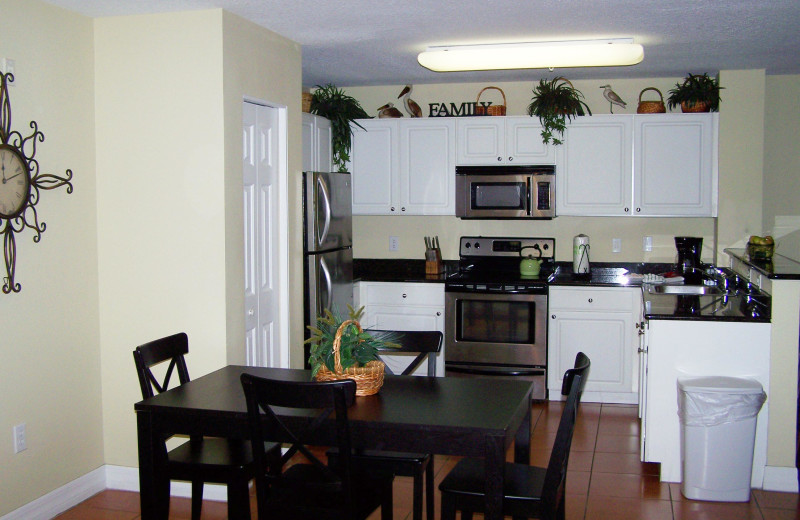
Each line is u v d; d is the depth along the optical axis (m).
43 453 3.47
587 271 5.71
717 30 4.09
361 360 2.77
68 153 3.57
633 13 3.71
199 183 3.63
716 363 3.78
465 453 2.41
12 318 3.27
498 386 2.92
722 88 5.37
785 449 3.75
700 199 5.45
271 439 2.55
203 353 3.68
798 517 3.46
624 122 5.48
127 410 3.83
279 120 4.27
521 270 5.77
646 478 3.96
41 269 3.42
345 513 2.44
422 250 6.20
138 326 3.77
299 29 4.03
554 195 5.58
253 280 4.02
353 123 5.81
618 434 4.70
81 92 3.65
